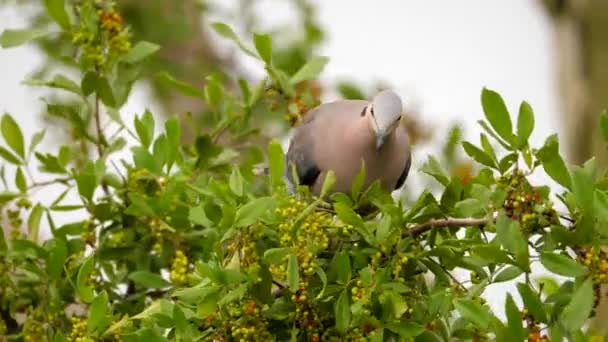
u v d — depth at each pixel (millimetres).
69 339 10742
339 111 14445
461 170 13961
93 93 13305
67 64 13828
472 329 10984
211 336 10430
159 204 11953
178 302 10578
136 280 12000
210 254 11359
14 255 11992
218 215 11039
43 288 12070
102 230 12555
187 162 12789
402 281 10469
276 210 10484
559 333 10055
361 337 10469
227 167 13148
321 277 10312
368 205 11164
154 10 18875
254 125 16016
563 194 10469
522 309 10219
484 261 10609
